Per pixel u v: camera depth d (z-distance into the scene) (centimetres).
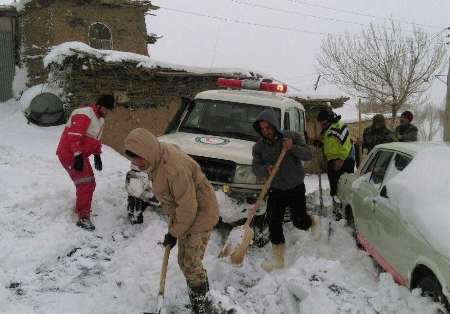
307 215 521
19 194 605
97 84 1093
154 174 336
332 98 1590
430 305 322
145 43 1711
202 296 369
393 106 2231
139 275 441
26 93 1151
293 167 498
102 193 658
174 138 598
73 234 518
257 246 560
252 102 665
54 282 418
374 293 370
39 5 1442
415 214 359
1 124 1115
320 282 392
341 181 650
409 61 2197
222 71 1290
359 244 550
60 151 536
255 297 403
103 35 1577
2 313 353
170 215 366
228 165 544
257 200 485
